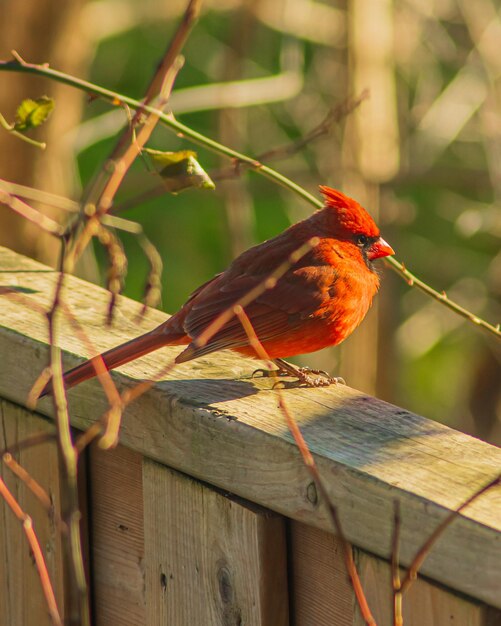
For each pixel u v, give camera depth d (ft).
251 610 15.17
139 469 17.31
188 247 72.84
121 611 17.98
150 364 18.62
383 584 13.52
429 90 59.36
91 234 13.84
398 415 15.51
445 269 64.75
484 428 63.87
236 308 14.25
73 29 46.19
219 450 15.51
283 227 75.31
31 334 18.78
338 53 57.67
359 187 54.08
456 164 67.10
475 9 54.75
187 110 53.31
